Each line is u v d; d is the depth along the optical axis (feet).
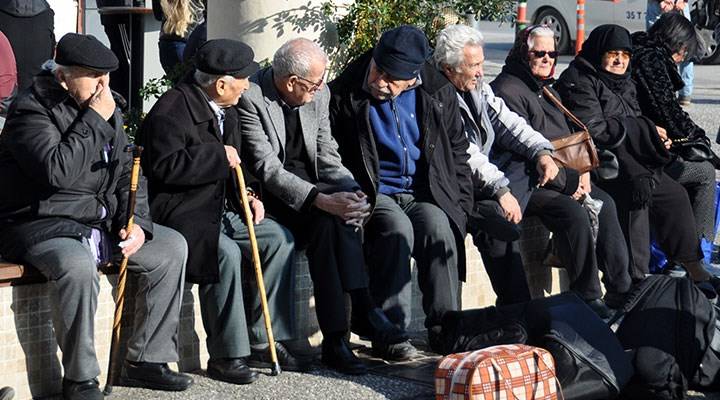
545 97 24.08
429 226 20.49
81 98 17.08
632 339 19.61
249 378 18.69
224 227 19.30
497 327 19.31
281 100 19.89
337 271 19.42
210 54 18.54
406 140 20.93
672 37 27.09
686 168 26.71
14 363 17.33
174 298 18.11
